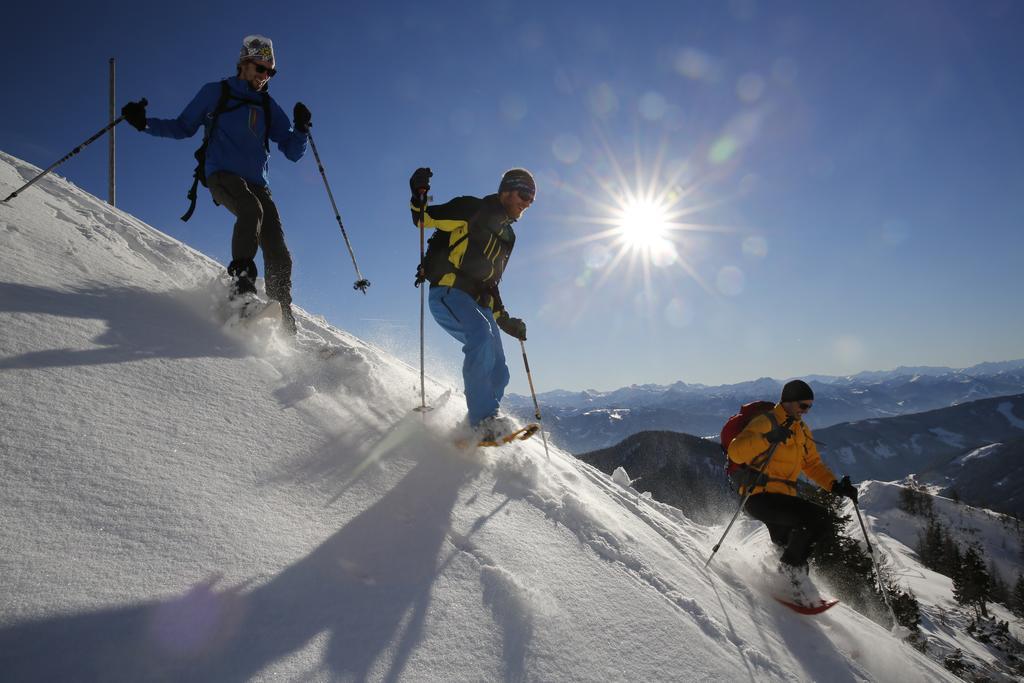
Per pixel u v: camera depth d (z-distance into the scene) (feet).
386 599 5.91
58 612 4.15
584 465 21.18
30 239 11.71
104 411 6.89
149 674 4.02
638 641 7.29
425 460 9.77
